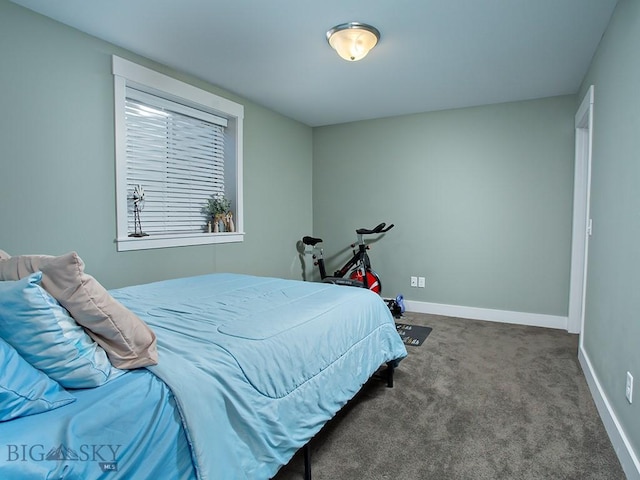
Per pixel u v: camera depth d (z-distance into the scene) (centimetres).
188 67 294
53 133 225
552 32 235
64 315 98
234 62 284
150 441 93
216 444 104
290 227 447
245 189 376
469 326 369
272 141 411
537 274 371
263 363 129
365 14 217
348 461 165
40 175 220
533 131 366
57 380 94
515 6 207
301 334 154
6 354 85
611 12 210
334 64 288
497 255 387
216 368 114
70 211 235
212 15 219
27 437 77
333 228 478
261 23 228
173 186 318
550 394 226
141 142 289
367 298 223
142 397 96
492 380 246
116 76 256
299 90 347
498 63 284
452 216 407
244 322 154
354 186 461
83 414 86
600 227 222
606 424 187
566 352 296
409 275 433
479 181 392
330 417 162
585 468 160
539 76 309
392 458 167
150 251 286
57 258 103
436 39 246
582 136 340
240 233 370
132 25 230
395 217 438
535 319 373
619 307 177
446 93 352
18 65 208
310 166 484
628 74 175
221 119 355
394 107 398
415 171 423
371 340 210
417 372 259
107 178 255
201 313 168
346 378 179
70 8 212
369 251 455
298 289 230
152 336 114
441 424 194
